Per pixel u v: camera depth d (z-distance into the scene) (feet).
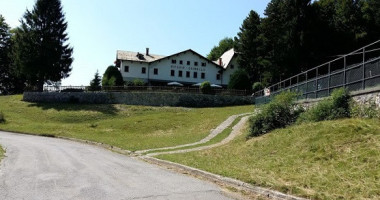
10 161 42.24
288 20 154.40
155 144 75.15
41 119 131.44
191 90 155.63
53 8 177.27
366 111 43.01
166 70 206.08
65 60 177.58
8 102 164.66
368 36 152.87
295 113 61.36
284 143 45.60
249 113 115.14
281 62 156.46
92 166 40.75
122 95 151.94
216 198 25.52
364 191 24.80
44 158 46.70
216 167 40.06
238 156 48.01
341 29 154.40
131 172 37.22
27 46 169.37
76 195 25.00
